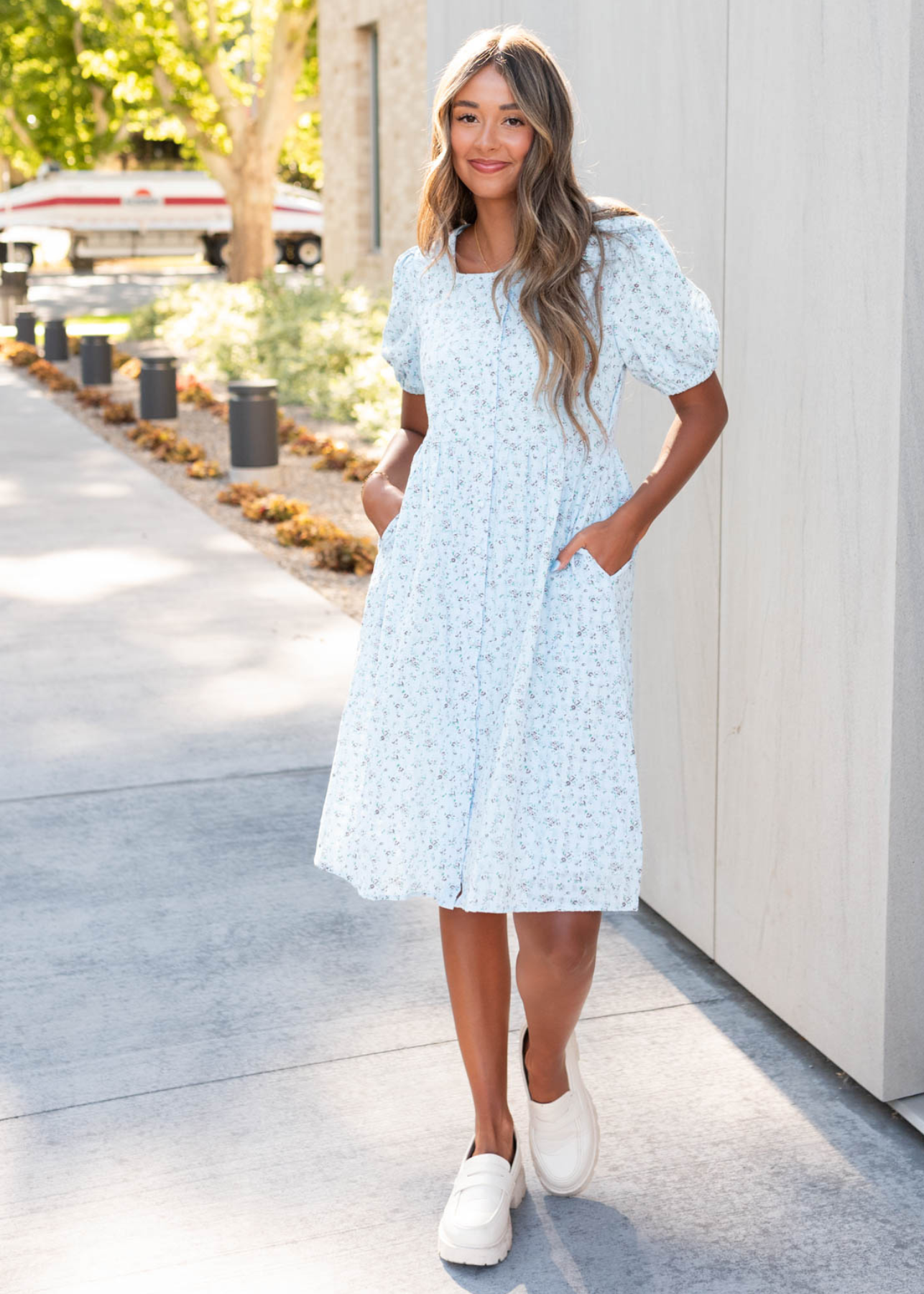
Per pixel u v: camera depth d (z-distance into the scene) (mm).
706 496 3123
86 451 10844
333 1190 2551
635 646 3510
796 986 2984
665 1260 2367
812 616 2793
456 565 2229
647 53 3227
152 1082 2885
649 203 3273
